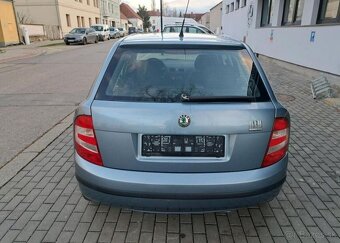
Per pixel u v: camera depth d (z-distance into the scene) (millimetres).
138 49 2666
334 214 2961
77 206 3045
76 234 2666
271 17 14328
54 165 3904
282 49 12031
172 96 2316
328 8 9094
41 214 2928
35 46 23578
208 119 2168
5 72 11469
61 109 6434
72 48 22875
